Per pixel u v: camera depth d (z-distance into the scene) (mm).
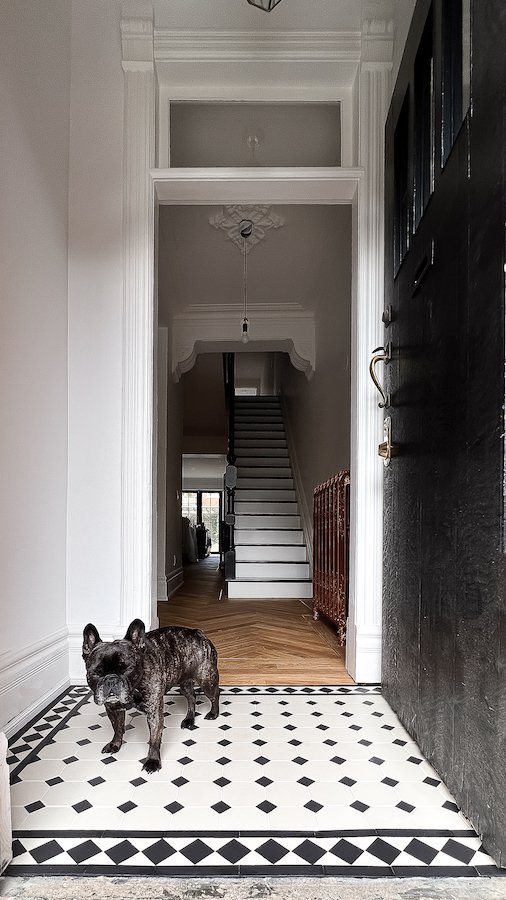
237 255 5461
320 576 4957
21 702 2469
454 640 1782
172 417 7086
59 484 2975
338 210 4676
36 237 2701
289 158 3590
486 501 1527
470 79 1681
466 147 1717
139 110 3152
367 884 1399
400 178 2602
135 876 1422
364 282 3123
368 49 3119
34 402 2660
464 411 1706
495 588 1468
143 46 3148
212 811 1744
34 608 2645
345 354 4844
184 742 2285
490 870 1459
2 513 2312
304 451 8000
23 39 2566
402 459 2477
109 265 3150
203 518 18281
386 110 3141
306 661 3584
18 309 2492
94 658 1880
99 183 3184
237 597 6492
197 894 1355
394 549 2619
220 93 3334
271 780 1958
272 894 1358
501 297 1455
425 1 2178
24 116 2570
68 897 1347
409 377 2377
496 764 1465
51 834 1608
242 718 2566
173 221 4855
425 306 2146
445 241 1911
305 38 3158
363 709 2676
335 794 1858
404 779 1966
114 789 1885
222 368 10367
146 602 3006
